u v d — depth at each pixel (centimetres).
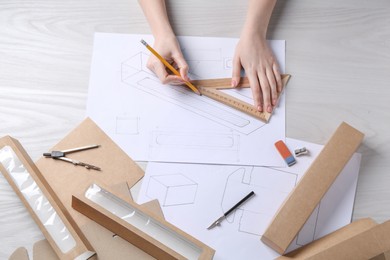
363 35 91
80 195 73
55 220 73
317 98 87
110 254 74
